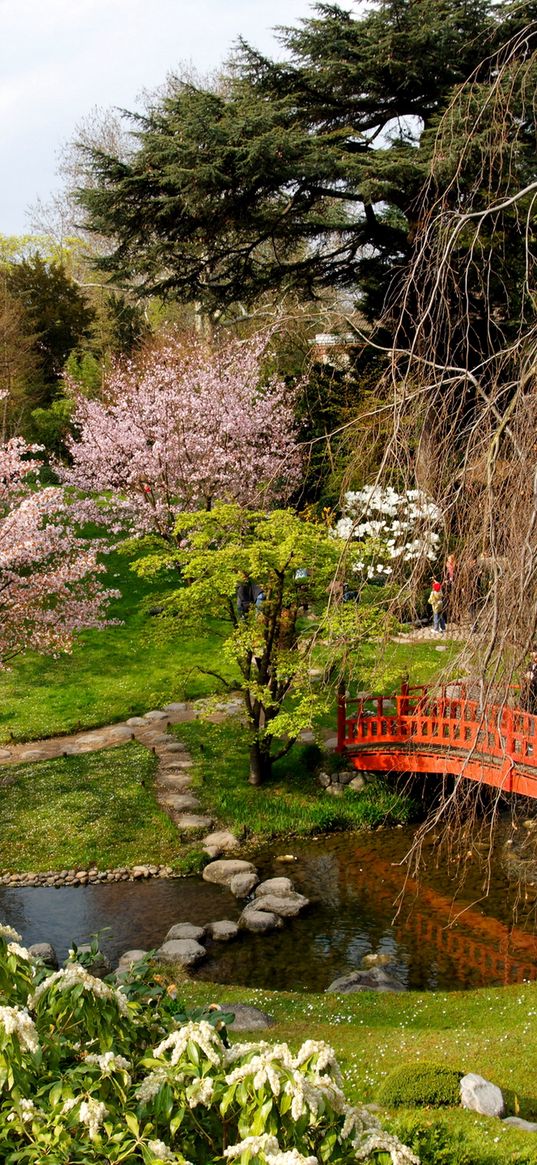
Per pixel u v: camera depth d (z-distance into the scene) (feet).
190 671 63.31
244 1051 12.87
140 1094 12.48
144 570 57.62
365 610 27.94
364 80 68.08
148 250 71.46
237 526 59.41
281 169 64.69
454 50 64.80
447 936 43.27
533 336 22.71
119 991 14.84
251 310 95.61
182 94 70.85
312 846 54.54
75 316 149.28
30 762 63.26
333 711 70.28
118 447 88.43
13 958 13.48
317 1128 12.25
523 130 41.04
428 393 25.61
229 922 44.68
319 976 39.93
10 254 181.27
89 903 47.85
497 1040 28.12
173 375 88.38
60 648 65.41
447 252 24.84
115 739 67.31
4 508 68.23
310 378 75.61
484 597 20.26
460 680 23.70
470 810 24.67
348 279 78.48
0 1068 12.29
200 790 59.93
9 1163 11.73
